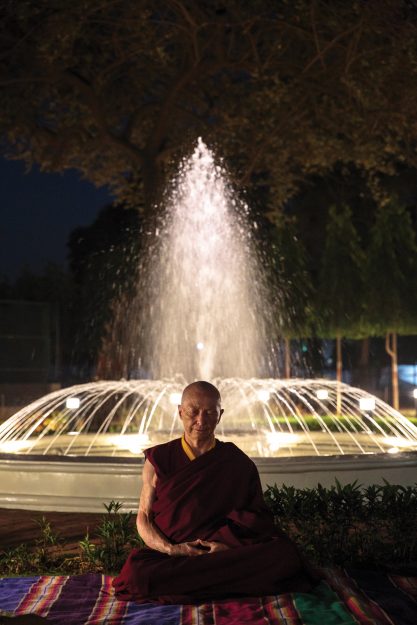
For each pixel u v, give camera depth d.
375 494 7.28
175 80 22.45
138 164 26.08
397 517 7.10
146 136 26.16
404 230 24.09
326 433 15.35
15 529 8.45
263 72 21.94
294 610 5.37
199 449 5.88
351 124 22.77
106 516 8.89
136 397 21.19
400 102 21.03
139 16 20.73
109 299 29.25
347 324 24.09
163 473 5.86
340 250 24.20
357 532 7.17
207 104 24.91
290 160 25.12
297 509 7.21
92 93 22.48
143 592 5.67
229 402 16.86
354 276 24.11
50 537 7.54
